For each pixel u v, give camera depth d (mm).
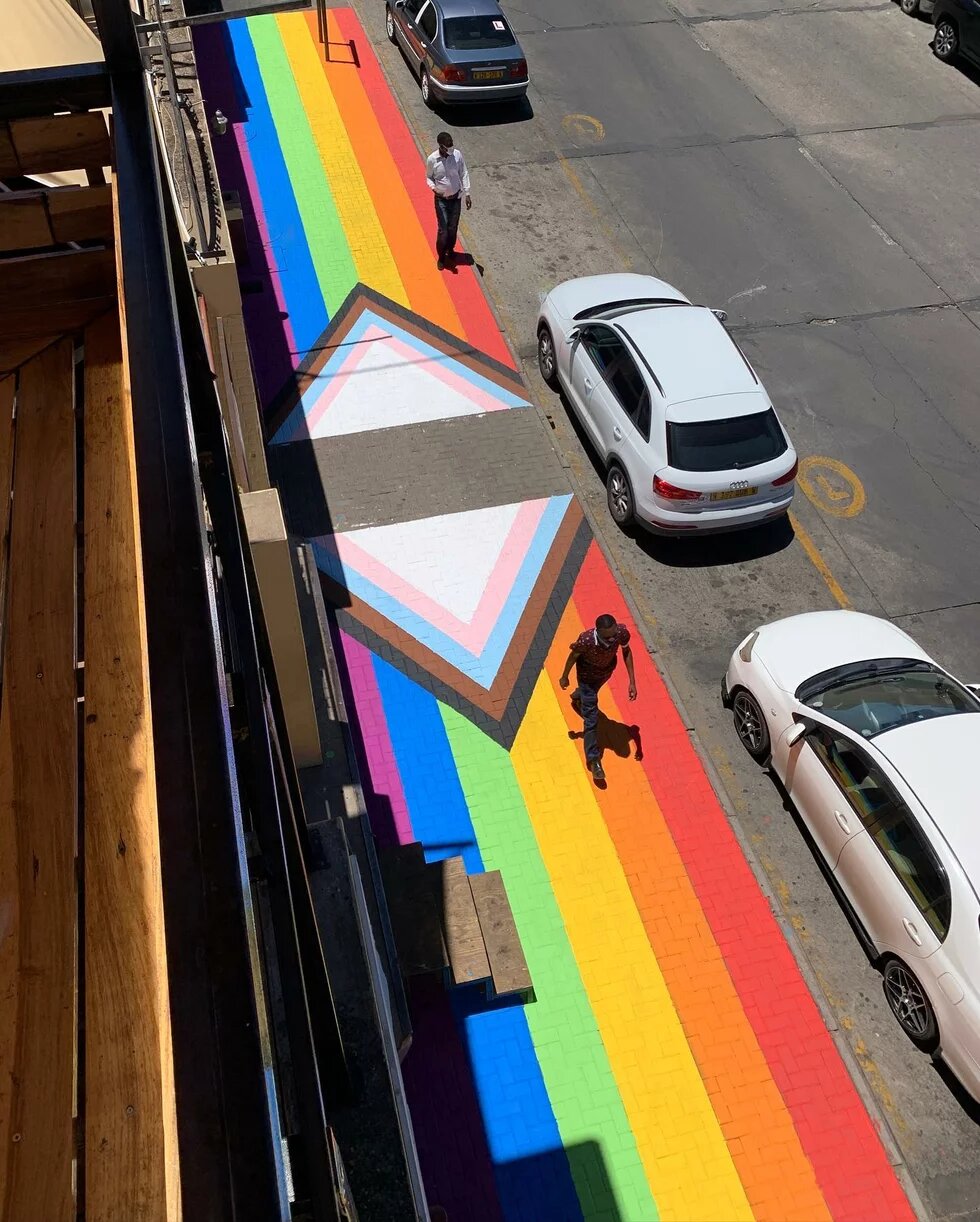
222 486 2385
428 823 8969
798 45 19781
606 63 18641
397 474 11758
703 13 20453
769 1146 7371
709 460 10461
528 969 8078
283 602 6688
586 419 11773
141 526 1738
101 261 4180
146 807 2781
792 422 12719
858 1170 7301
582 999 8000
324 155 16031
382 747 9453
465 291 14125
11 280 4125
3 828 2711
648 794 9281
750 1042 7852
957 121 18109
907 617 10844
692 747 9625
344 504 11398
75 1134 2182
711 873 8797
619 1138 7340
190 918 1261
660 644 10453
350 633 10273
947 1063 7449
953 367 13602
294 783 2691
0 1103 2230
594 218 15352
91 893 2578
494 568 10961
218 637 1666
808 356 13539
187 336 2584
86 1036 2330
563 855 8852
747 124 17516
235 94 17016
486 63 16078
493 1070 7582
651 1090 7574
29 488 3605
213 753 1421
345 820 8289
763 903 8633
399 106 17141
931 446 12594
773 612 10805
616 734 9664
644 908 8562
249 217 14898
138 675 3076
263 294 13805
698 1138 7375
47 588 3316
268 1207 1058
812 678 8883
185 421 1951
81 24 8055
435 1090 7465
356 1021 3260
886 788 7863
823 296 14453
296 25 18719
